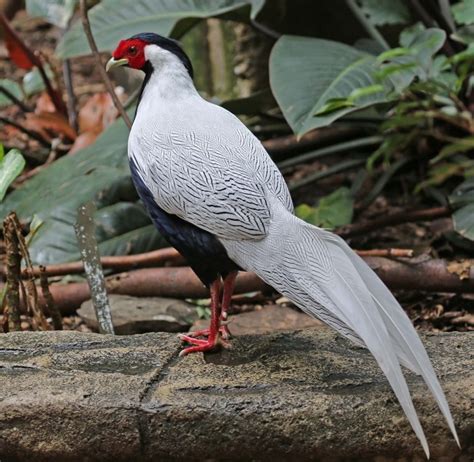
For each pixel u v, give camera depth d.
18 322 4.58
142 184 3.77
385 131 6.26
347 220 5.88
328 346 3.91
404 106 5.38
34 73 8.45
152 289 5.29
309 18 7.29
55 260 5.70
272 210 3.52
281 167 6.39
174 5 6.61
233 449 3.38
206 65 8.00
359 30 7.21
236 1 6.55
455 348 3.84
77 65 10.39
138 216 5.94
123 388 3.49
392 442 3.35
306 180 6.36
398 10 6.71
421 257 5.09
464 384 3.45
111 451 3.41
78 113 7.91
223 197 3.52
